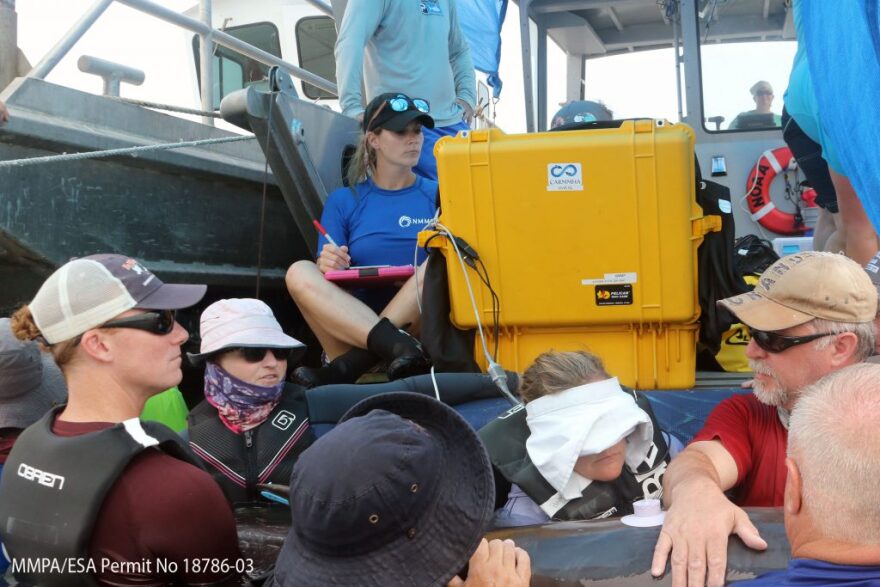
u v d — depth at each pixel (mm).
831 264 2115
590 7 5391
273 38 7742
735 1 5176
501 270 2883
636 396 2479
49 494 1691
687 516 1692
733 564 1582
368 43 4391
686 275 2805
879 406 1302
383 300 3635
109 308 1812
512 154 2824
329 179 4008
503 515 2287
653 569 1612
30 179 3264
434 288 2965
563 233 2836
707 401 2818
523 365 2973
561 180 2812
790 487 1388
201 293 1905
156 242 3822
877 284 2711
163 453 1785
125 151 3373
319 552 1416
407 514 1390
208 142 3664
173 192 3910
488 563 1586
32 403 2445
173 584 1728
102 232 3551
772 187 4953
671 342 2883
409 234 3668
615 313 2850
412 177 3770
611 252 2824
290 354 2715
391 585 1376
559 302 2869
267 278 4469
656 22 5367
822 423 1325
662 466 2320
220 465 2549
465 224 2879
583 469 2221
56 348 1831
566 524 1816
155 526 1686
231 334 2555
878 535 1274
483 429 2404
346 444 1397
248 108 3553
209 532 1739
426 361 3092
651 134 2783
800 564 1332
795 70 2994
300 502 1389
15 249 3295
